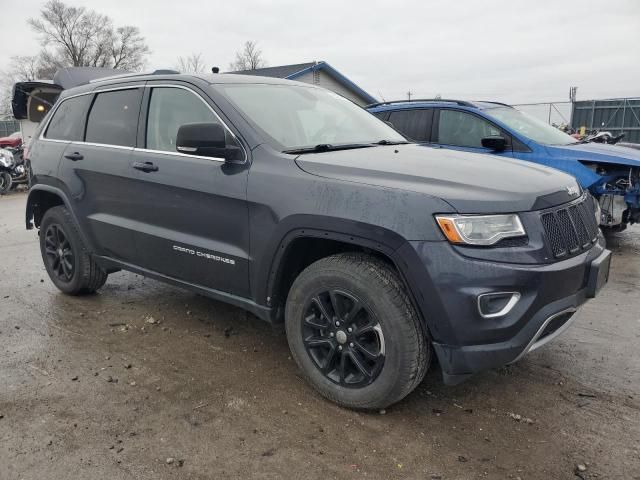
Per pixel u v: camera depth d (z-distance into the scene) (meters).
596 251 2.95
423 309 2.58
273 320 3.24
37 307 4.57
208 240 3.41
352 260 2.81
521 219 2.57
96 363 3.51
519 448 2.62
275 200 2.97
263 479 2.40
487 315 2.50
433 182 2.69
